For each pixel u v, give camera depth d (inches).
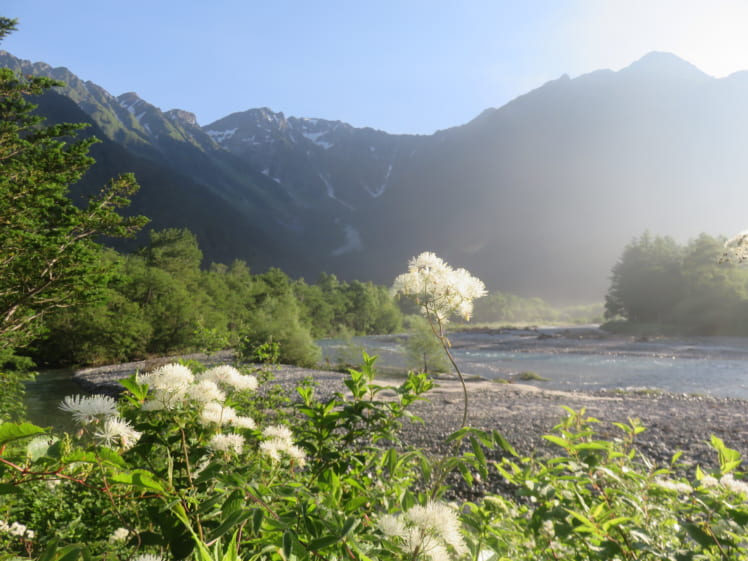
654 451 409.4
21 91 398.6
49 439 44.2
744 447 418.3
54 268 393.1
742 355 1641.2
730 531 68.2
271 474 61.7
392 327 4104.3
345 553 43.3
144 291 1831.9
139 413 52.1
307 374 1078.4
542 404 705.6
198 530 50.8
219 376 60.8
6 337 431.8
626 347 2095.2
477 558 58.0
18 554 77.4
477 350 2122.3
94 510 78.5
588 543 76.3
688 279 2952.8
